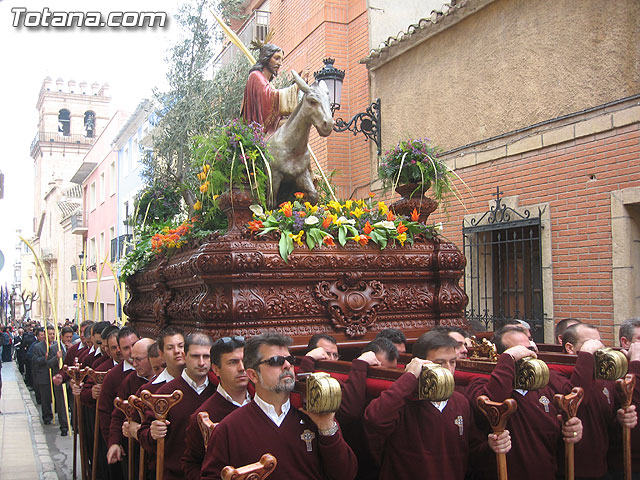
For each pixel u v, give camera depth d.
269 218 4.28
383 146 9.99
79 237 37.75
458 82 8.63
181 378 3.81
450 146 8.72
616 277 6.35
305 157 5.01
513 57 7.74
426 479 2.77
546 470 3.03
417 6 11.09
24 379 17.66
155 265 5.92
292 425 2.69
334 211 4.73
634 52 6.27
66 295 36.72
